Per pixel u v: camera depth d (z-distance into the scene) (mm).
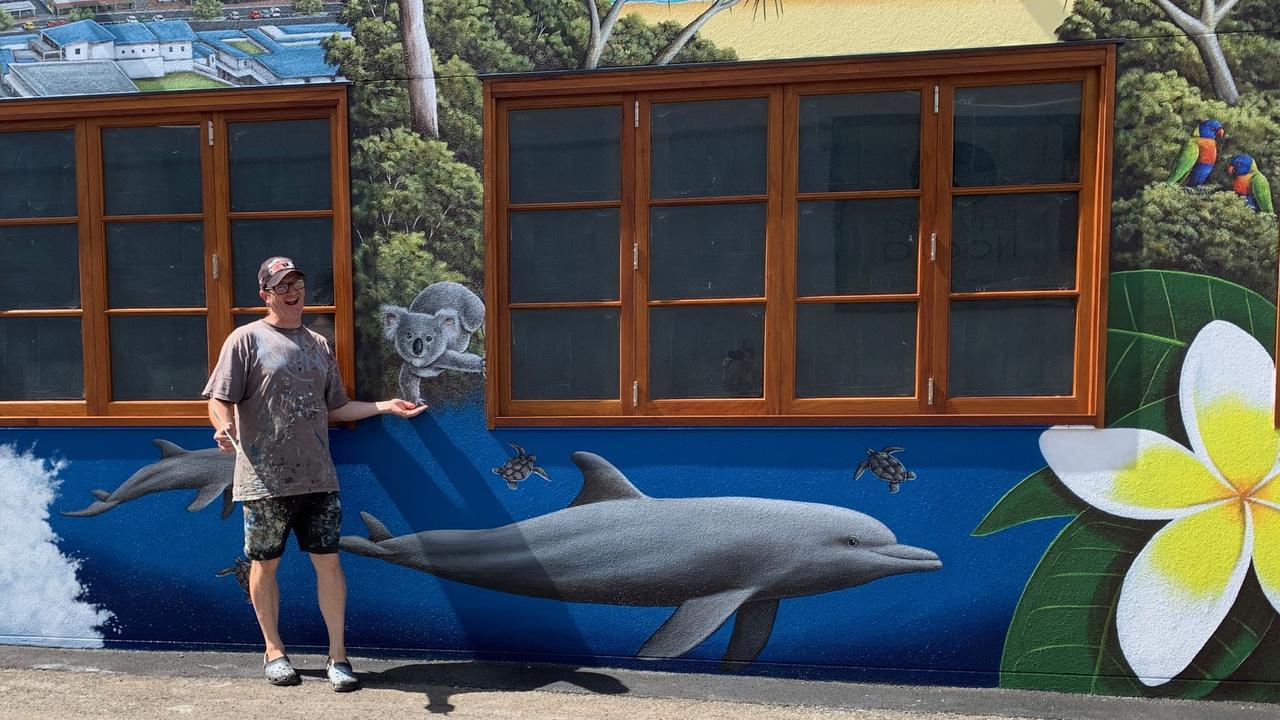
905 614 3584
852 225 3596
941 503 3553
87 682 3625
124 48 3859
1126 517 3467
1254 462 3396
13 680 3650
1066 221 3496
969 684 3564
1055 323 3510
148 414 3920
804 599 3631
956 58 3471
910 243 3570
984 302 3541
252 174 3861
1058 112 3475
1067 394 3512
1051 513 3504
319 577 3566
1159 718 3305
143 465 3930
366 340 3805
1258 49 3336
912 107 3541
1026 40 3432
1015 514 3521
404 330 3783
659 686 3568
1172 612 3461
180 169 3889
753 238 3643
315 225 3844
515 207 3732
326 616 3586
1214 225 3383
